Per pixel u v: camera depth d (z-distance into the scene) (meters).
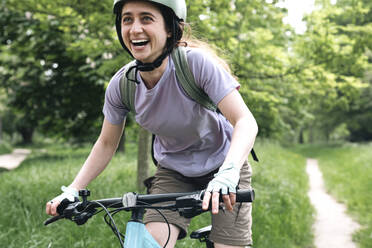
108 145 3.01
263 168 12.70
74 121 17.70
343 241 7.49
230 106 2.49
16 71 16.17
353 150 29.72
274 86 9.05
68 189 2.68
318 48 7.66
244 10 7.59
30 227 5.76
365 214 9.46
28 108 17.25
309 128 53.06
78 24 7.42
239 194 2.04
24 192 7.45
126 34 2.43
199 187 3.12
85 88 14.93
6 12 10.83
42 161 16.11
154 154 3.17
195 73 2.58
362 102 34.84
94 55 7.31
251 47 7.49
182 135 2.84
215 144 2.95
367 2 7.68
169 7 2.39
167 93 2.64
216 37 7.39
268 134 12.66
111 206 2.41
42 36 11.38
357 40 7.55
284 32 8.58
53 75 15.51
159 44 2.42
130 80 2.55
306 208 9.66
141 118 2.80
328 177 16.69
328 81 8.17
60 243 5.18
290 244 6.71
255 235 6.25
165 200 2.24
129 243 2.28
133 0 2.36
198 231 2.96
